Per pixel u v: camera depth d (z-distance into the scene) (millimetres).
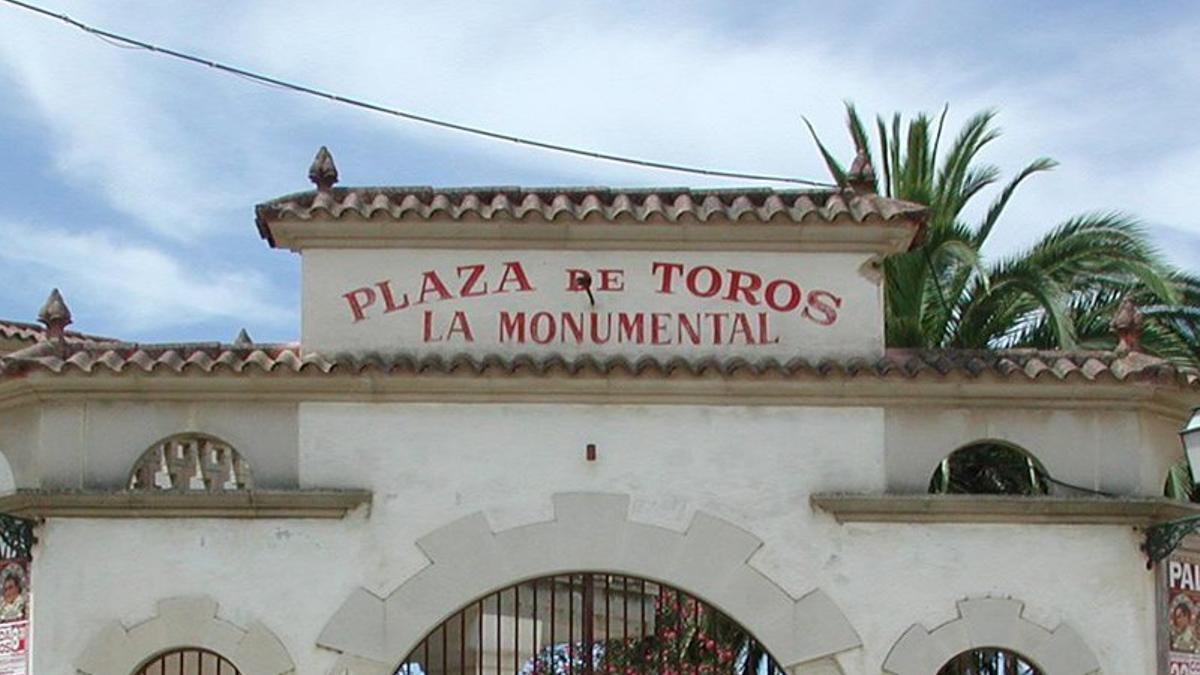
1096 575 15852
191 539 15727
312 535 15758
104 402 15883
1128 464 16047
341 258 16344
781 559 15820
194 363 15672
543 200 16656
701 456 15961
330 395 15906
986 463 22766
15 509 15586
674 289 16297
